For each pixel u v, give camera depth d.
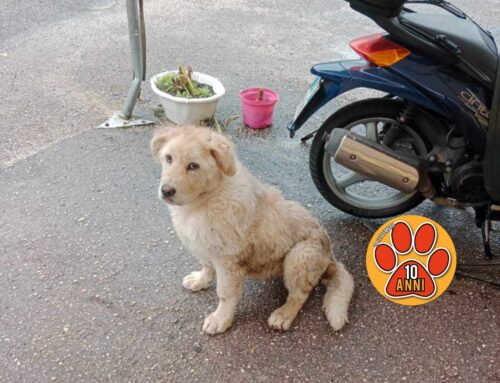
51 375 1.58
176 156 1.50
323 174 2.05
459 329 1.76
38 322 1.72
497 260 1.99
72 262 1.91
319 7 4.16
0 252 1.93
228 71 3.15
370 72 1.83
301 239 1.72
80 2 4.00
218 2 4.16
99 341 1.67
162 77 2.69
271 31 3.70
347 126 1.97
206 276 1.81
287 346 1.69
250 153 2.50
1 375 1.58
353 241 2.06
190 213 1.61
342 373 1.63
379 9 1.70
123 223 2.08
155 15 3.84
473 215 2.21
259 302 1.82
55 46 3.33
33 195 2.18
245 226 1.61
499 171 1.76
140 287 1.84
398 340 1.72
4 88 2.86
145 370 1.61
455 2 4.17
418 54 1.79
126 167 2.36
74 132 2.56
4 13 3.72
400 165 1.83
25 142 2.47
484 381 1.63
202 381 1.59
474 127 1.79
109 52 3.29
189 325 1.73
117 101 2.82
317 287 1.89
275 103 2.63
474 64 1.75
